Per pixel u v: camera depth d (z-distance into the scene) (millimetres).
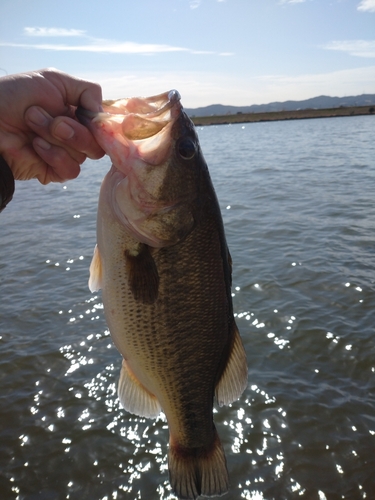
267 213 2229
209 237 413
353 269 1413
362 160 4090
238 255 1615
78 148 357
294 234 1830
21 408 885
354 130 9008
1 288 1452
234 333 454
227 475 479
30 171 385
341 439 780
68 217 2438
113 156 366
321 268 1432
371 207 2213
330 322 1114
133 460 763
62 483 729
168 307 407
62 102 360
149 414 449
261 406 864
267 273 1419
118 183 382
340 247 1635
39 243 1945
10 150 357
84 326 1169
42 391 930
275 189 2867
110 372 977
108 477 736
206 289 418
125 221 386
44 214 2557
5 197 353
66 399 904
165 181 383
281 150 5754
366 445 764
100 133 358
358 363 968
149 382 436
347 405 853
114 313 408
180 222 393
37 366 1009
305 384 917
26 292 1406
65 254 1753
